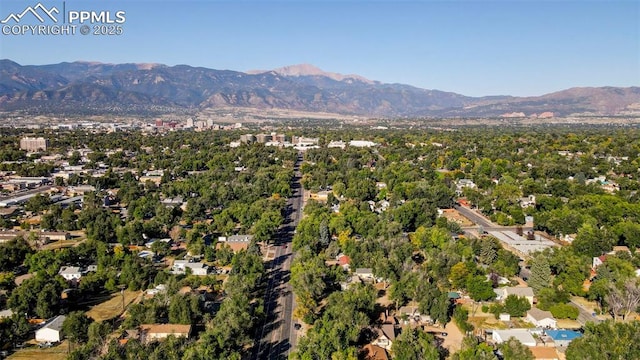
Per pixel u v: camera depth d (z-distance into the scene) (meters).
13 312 169.00
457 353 147.12
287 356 151.50
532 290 194.00
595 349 141.75
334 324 151.88
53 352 152.62
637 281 185.00
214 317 167.00
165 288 190.38
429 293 179.25
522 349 142.88
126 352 140.88
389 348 157.00
